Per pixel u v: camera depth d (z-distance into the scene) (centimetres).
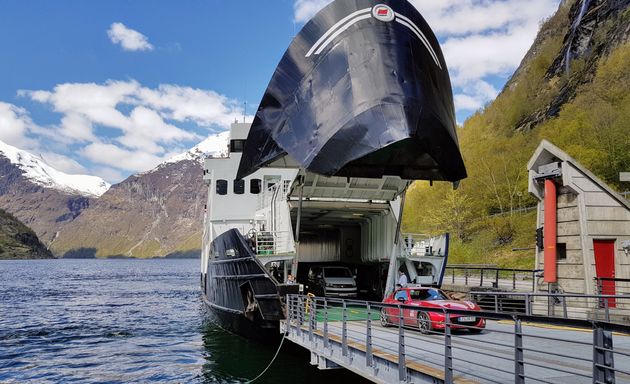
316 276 2416
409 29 1341
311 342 1399
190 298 5612
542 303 1920
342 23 1325
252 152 1403
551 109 8138
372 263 2352
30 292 6719
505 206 6925
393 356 1038
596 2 8775
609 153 5538
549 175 1853
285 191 1984
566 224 1839
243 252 1853
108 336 2845
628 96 6162
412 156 1375
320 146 1240
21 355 2308
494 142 8100
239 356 1981
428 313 1472
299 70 1335
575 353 1208
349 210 2033
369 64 1273
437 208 7088
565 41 9338
